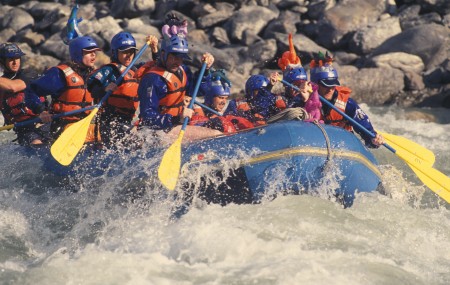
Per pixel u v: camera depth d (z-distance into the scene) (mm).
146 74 24266
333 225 21250
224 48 50219
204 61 25906
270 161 22172
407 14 52062
